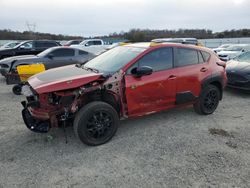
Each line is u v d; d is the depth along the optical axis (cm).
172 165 338
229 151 376
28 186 295
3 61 926
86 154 368
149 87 425
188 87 480
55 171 325
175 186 294
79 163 344
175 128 464
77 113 376
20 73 710
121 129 458
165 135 433
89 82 374
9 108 595
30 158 357
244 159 353
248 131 452
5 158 357
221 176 312
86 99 391
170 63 459
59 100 373
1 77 1075
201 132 446
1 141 411
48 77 397
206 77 503
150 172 322
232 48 1662
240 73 691
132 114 423
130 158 357
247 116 534
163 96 449
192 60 493
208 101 524
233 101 655
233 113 554
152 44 456
